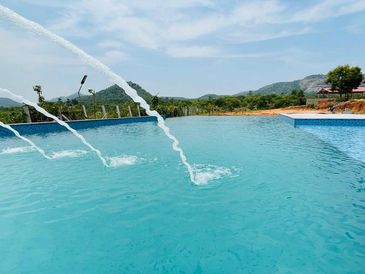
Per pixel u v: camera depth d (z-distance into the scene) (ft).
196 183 24.29
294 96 151.94
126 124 80.18
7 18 18.24
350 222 16.39
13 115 61.82
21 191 22.91
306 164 30.30
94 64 20.21
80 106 79.30
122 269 12.62
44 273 12.46
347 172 26.84
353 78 131.64
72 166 30.81
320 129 61.36
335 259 12.91
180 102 149.18
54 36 19.12
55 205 19.95
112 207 19.45
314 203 19.27
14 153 37.81
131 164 31.42
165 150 39.73
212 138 51.75
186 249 14.05
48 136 54.49
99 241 14.98
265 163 30.96
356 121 64.64
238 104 152.35
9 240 15.23
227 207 19.01
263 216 17.47
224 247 14.15
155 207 19.31
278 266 12.51
